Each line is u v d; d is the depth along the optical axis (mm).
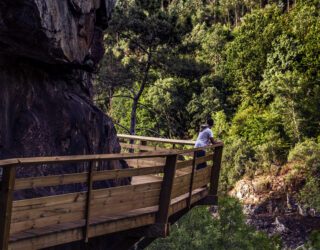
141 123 60312
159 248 19391
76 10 7652
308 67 65938
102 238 8078
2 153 6953
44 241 5250
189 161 8523
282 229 45438
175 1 102312
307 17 72562
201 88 69875
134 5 29031
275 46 70688
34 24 6254
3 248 4598
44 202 5234
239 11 101250
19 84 7520
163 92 62125
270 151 54688
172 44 29500
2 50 6766
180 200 8289
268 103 68062
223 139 62188
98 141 9383
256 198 50844
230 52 75125
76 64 8336
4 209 4602
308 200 46844
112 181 9141
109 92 32594
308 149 51438
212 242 19438
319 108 58219
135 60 30047
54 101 8328
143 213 6977
